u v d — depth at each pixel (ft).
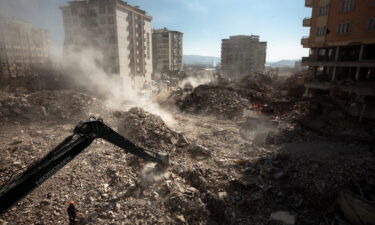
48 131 57.00
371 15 79.51
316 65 104.68
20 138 52.24
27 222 27.73
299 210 36.19
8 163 40.47
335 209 35.53
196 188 38.42
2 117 61.52
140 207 30.89
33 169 20.93
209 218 33.30
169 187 34.78
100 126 26.03
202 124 78.43
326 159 48.65
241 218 34.27
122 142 29.45
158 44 321.11
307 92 109.70
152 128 58.90
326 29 96.89
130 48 193.67
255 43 347.77
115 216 28.94
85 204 31.17
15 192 19.39
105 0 169.37
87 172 38.63
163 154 37.81
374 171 41.78
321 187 38.58
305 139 62.64
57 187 34.37
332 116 73.41
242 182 40.70
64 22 186.80
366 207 32.17
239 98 104.83
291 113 87.56
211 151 54.08
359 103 74.90
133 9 193.77
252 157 51.16
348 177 40.37
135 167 40.88
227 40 356.38
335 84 90.17
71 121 65.62
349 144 58.03
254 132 67.72
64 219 28.35
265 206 36.70
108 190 34.30
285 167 46.11
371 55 86.63
